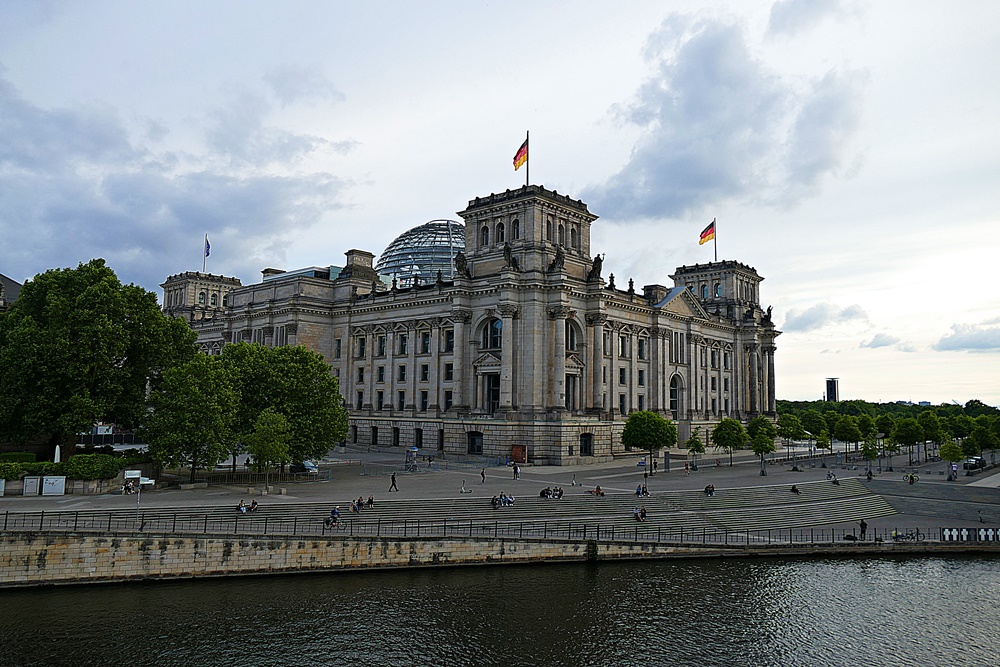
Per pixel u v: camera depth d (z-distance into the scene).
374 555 58.28
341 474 93.12
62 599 49.91
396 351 135.38
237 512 62.97
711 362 166.50
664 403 144.38
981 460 134.88
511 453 107.75
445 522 64.19
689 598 54.53
